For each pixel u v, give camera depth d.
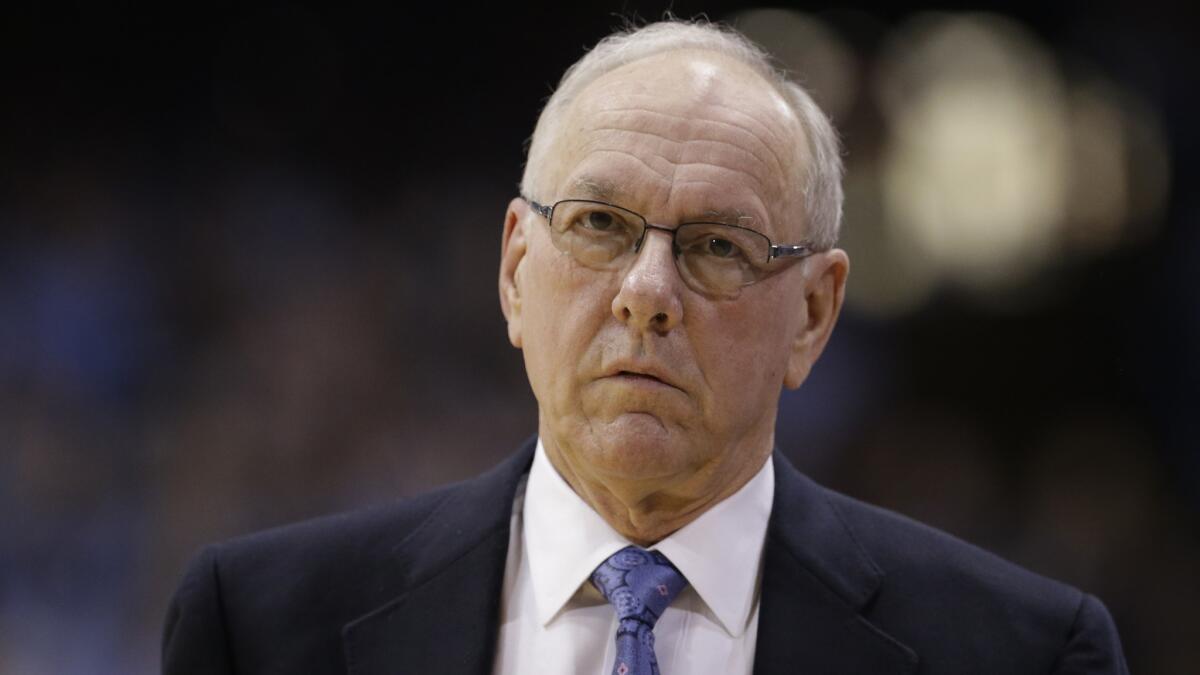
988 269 18.08
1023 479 17.34
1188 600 16.38
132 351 16.75
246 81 17.81
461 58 18.19
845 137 18.05
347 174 17.92
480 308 17.62
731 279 7.03
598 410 6.95
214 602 7.59
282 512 16.34
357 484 16.62
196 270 17.17
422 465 16.77
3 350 16.50
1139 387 17.69
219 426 16.55
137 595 15.88
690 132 7.06
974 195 18.08
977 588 7.52
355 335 17.22
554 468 7.58
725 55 7.60
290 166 17.83
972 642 7.30
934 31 18.11
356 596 7.55
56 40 17.48
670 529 7.42
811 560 7.46
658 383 6.89
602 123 7.13
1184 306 17.75
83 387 16.50
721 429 7.07
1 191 17.06
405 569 7.60
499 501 7.73
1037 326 18.00
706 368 6.98
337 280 17.44
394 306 17.45
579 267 7.02
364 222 17.78
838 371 17.66
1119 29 18.12
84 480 16.17
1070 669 7.24
